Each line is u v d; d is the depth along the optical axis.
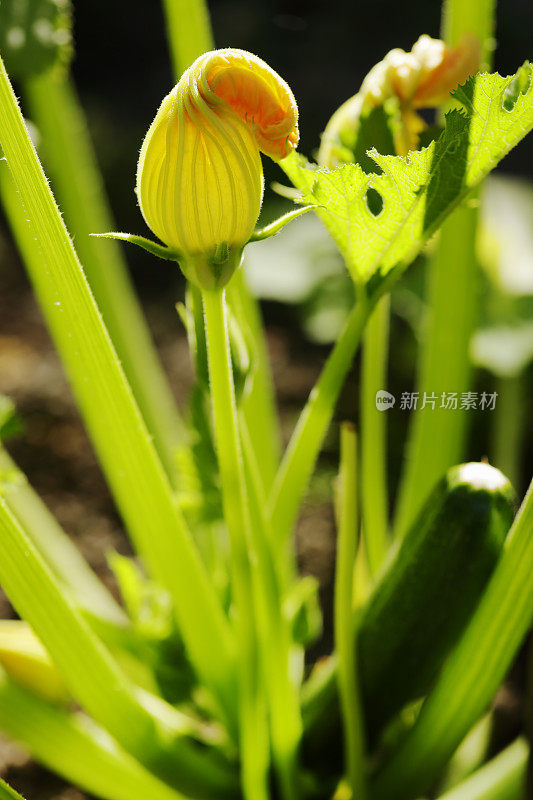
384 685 0.65
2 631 0.71
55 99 0.83
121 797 0.71
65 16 0.75
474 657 0.63
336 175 0.57
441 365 0.76
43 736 0.70
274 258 1.42
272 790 0.71
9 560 0.62
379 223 0.59
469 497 0.61
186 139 0.52
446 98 0.61
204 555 0.90
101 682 0.66
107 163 1.97
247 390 0.64
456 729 0.65
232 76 0.51
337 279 1.39
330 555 1.23
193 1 0.72
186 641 0.71
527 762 0.71
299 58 2.48
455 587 0.62
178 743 0.70
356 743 0.65
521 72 0.55
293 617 0.76
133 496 0.66
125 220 1.89
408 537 0.63
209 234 0.53
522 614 0.61
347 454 0.61
